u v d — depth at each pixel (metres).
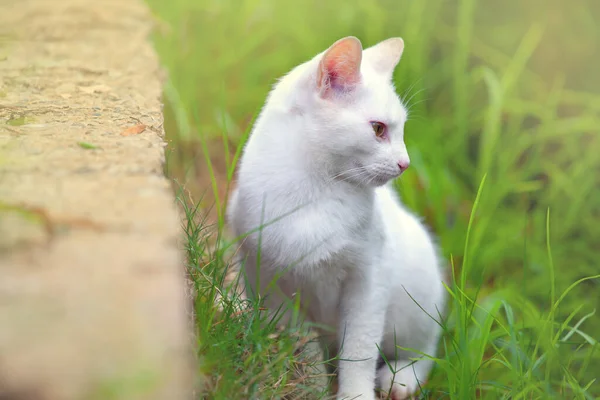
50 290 1.54
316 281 2.76
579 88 5.47
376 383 3.04
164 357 1.39
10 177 2.04
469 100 5.11
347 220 2.66
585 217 4.69
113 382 1.34
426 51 5.30
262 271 2.77
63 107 2.82
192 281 2.55
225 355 2.19
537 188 4.64
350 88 2.66
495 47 5.54
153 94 3.08
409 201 4.23
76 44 3.72
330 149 2.64
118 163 2.19
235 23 5.30
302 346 2.63
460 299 3.03
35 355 1.37
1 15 4.12
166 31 4.59
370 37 5.10
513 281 4.14
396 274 2.90
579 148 5.10
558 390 3.30
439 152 4.68
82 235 1.74
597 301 4.11
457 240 4.27
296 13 5.31
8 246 1.68
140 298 1.52
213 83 4.95
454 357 3.04
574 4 5.66
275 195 2.65
